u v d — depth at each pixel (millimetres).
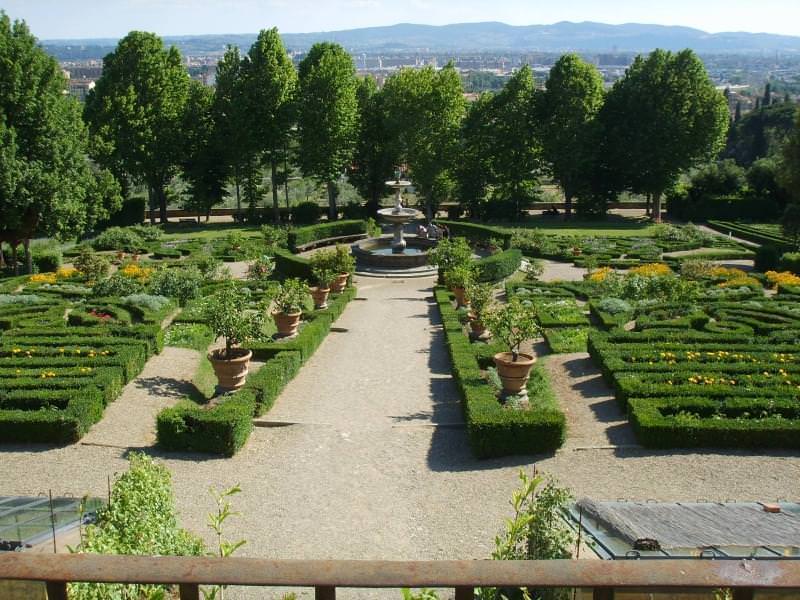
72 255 48812
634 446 17703
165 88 62875
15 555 2926
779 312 28703
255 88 62969
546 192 92688
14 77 41625
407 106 64688
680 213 72188
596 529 11383
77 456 17484
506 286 37375
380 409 21219
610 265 46094
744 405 18484
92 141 52750
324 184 83375
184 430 17734
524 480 8188
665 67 66875
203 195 66500
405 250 48500
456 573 2867
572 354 25094
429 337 29672
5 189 39938
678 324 26703
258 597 11453
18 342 23641
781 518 11898
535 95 69312
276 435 18969
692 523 11555
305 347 25703
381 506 15148
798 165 51219
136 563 2895
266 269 40719
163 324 29109
